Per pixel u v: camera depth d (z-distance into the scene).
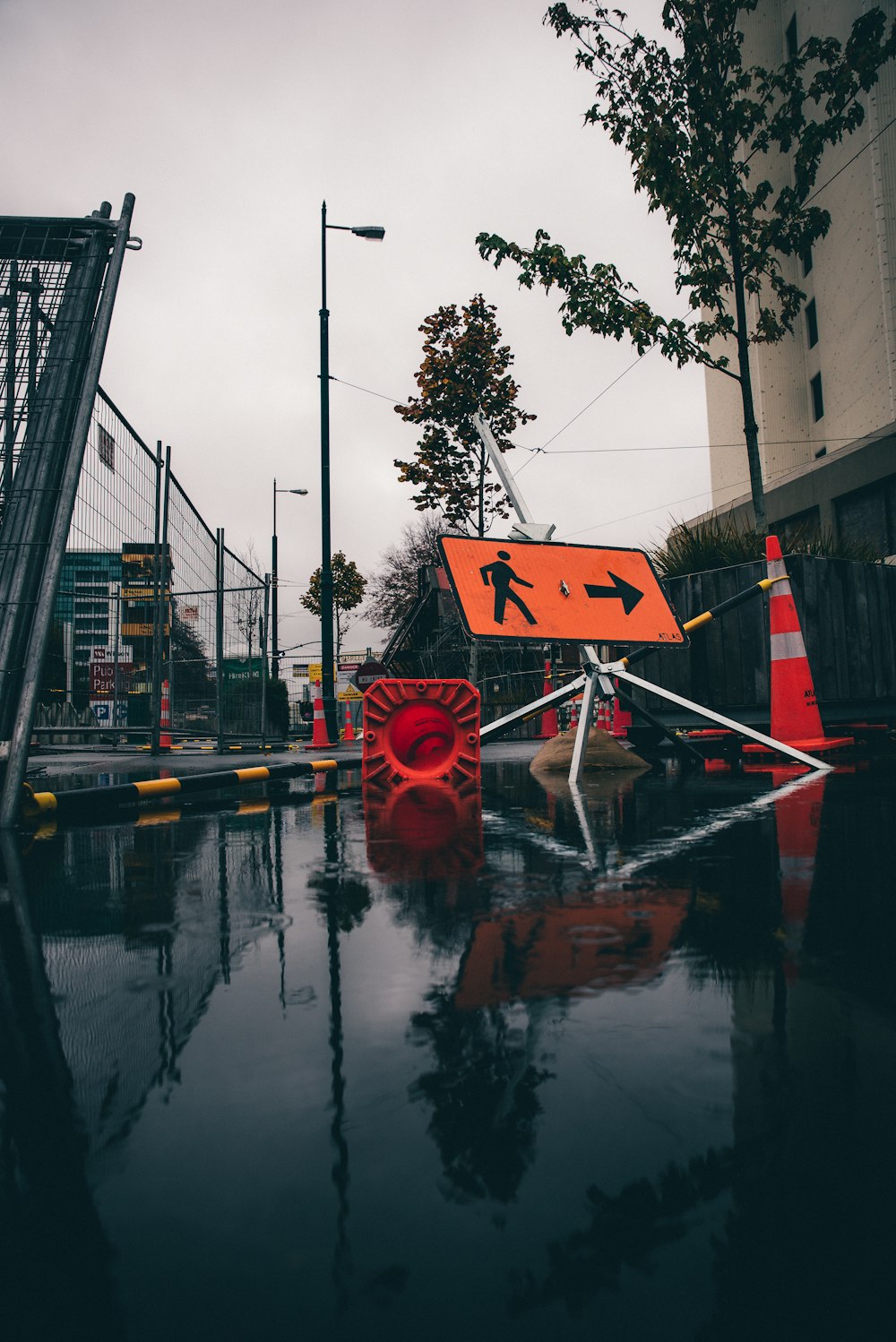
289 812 4.35
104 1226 0.78
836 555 8.15
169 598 9.27
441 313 17.05
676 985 1.41
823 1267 0.71
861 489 16.08
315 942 1.76
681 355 9.73
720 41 9.39
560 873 2.42
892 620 7.93
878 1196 0.80
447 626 11.99
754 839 2.91
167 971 1.58
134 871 2.70
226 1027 1.28
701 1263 0.71
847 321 17.09
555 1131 0.93
